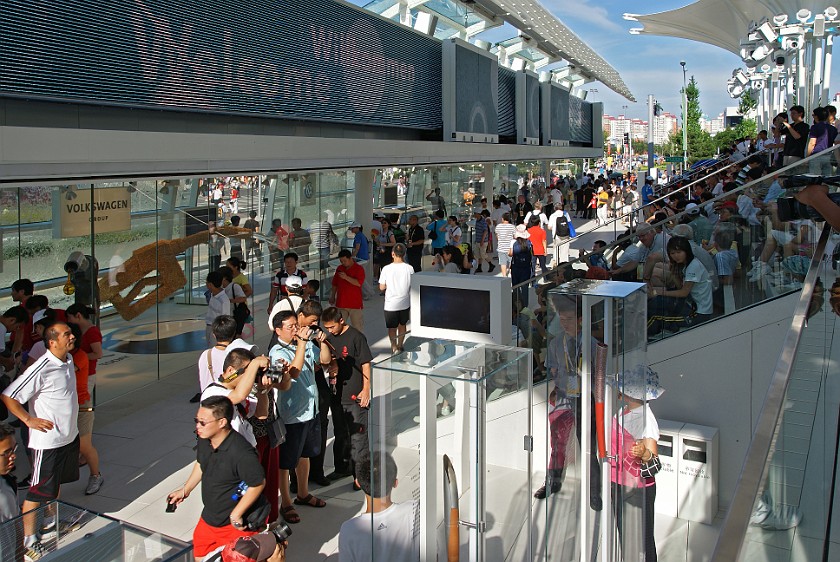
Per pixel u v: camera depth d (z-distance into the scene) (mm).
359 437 4941
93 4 7223
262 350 11711
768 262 6805
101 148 7113
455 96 16312
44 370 5855
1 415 7301
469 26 18281
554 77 28328
